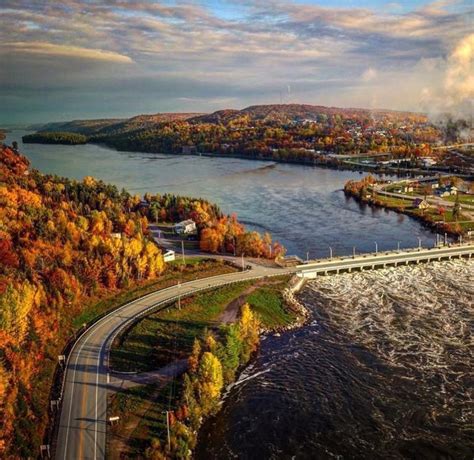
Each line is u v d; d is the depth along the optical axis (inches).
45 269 5167.3
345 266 6929.1
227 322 4977.9
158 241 7755.9
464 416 3732.8
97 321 4889.3
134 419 3486.7
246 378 4271.7
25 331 4040.4
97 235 6441.9
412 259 7308.1
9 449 3046.3
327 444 3476.9
